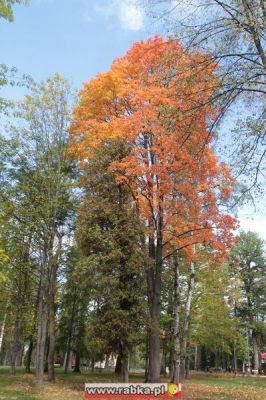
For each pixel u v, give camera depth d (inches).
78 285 762.2
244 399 652.1
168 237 729.6
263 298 2020.2
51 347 932.0
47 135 785.6
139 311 705.6
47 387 735.7
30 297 1187.3
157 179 695.1
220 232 700.0
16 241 791.1
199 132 431.2
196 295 1194.0
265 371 2079.2
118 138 708.7
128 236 721.6
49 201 759.7
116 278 697.0
